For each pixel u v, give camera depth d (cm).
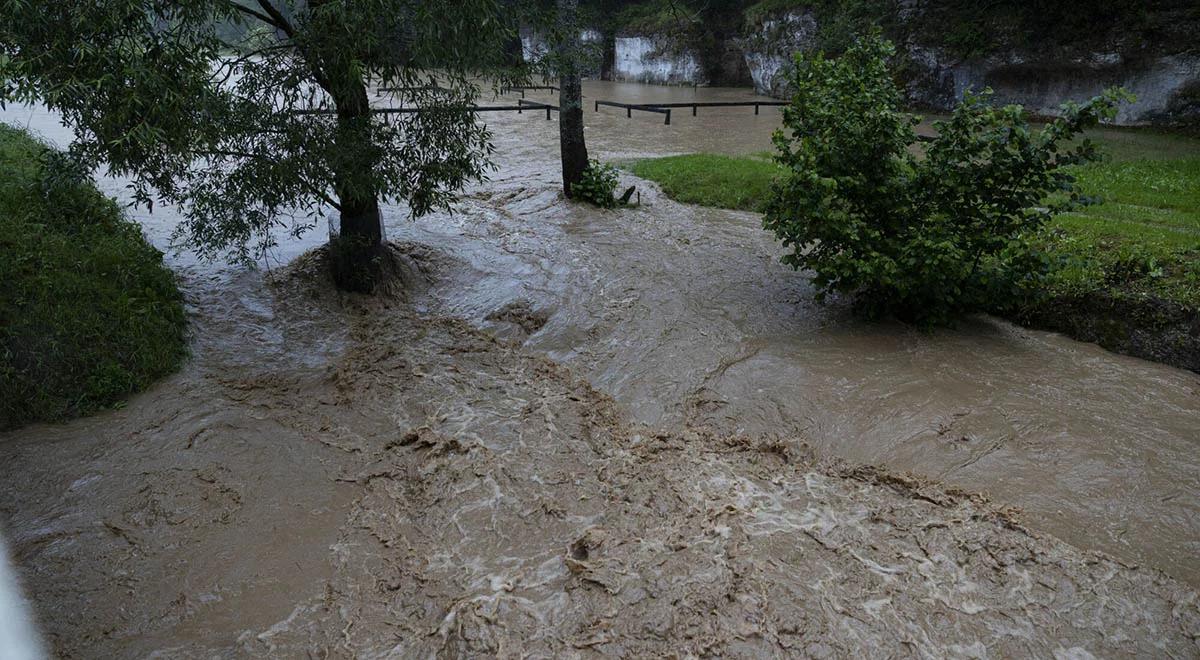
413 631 516
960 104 901
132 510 643
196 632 520
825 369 848
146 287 930
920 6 2805
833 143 898
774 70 3562
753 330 956
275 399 820
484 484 670
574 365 904
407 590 554
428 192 905
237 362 893
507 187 1664
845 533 595
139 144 684
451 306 1054
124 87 662
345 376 860
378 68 847
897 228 916
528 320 1003
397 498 660
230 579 569
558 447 729
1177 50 2102
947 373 833
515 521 622
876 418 756
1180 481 651
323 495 670
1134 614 519
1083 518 614
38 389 759
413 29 823
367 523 630
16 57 645
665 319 995
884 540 589
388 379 859
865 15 2998
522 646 494
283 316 995
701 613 515
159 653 501
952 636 500
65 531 616
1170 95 2141
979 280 891
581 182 1538
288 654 500
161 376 845
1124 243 1000
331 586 561
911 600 528
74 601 545
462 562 580
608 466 696
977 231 887
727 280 1116
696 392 827
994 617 516
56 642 508
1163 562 568
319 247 1162
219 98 750
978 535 591
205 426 763
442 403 810
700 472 681
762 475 679
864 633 500
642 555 571
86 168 848
